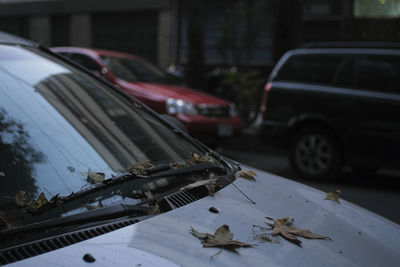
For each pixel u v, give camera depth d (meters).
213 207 1.63
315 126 6.64
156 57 20.23
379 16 10.41
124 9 20.58
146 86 7.62
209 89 14.41
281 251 1.46
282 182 2.10
